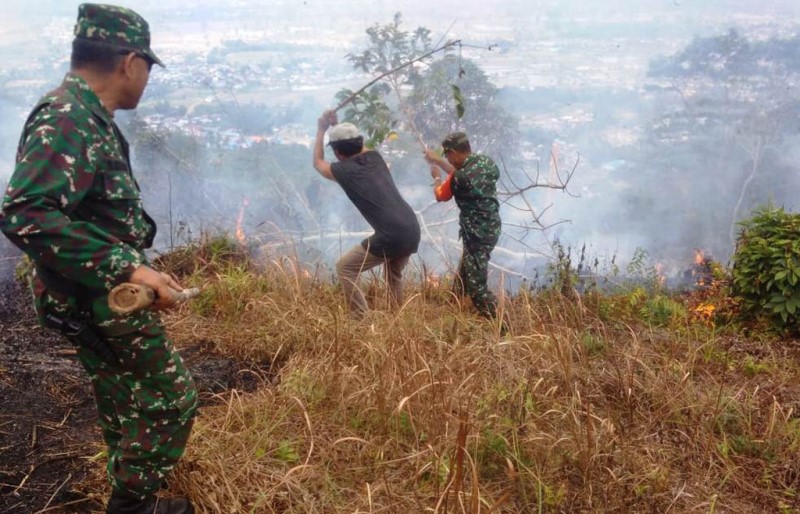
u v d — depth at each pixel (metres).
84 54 2.21
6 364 3.85
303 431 3.30
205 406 3.61
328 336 4.32
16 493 2.81
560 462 3.18
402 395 3.41
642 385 4.01
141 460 2.41
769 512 3.09
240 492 2.82
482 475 3.10
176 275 5.64
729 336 5.24
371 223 5.01
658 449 3.43
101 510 2.77
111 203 2.22
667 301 5.76
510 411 3.51
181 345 4.39
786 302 5.26
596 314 5.28
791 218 5.61
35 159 2.02
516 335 4.51
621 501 2.97
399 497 2.89
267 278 5.39
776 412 3.80
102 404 2.52
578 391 3.72
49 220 2.00
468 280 5.25
